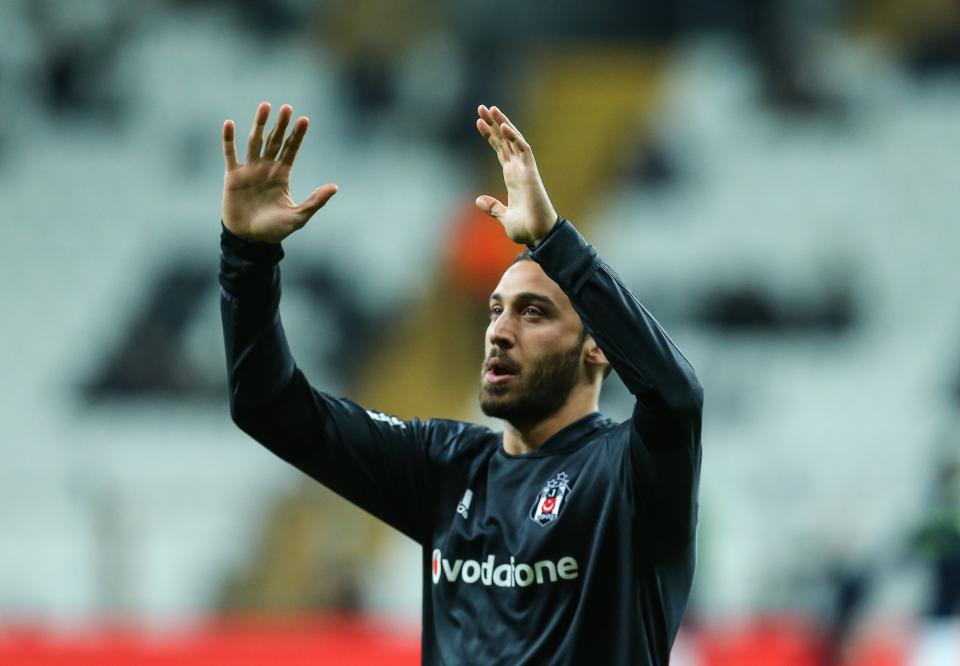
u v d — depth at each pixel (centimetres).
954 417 4984
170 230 5912
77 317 5650
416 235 5778
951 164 5691
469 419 5166
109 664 2477
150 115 6219
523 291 1110
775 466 4847
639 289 5575
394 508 1175
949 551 2577
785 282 5497
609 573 1042
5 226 5909
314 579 4472
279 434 1149
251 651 2508
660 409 991
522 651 1038
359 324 5544
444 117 6188
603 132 6075
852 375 5178
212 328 5597
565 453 1102
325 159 6062
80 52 6309
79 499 4897
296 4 6488
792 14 6212
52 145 6131
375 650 2528
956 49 6003
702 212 5753
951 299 5362
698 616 2691
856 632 2717
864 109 5909
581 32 6362
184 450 5109
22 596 4578
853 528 4225
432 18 6425
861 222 5603
